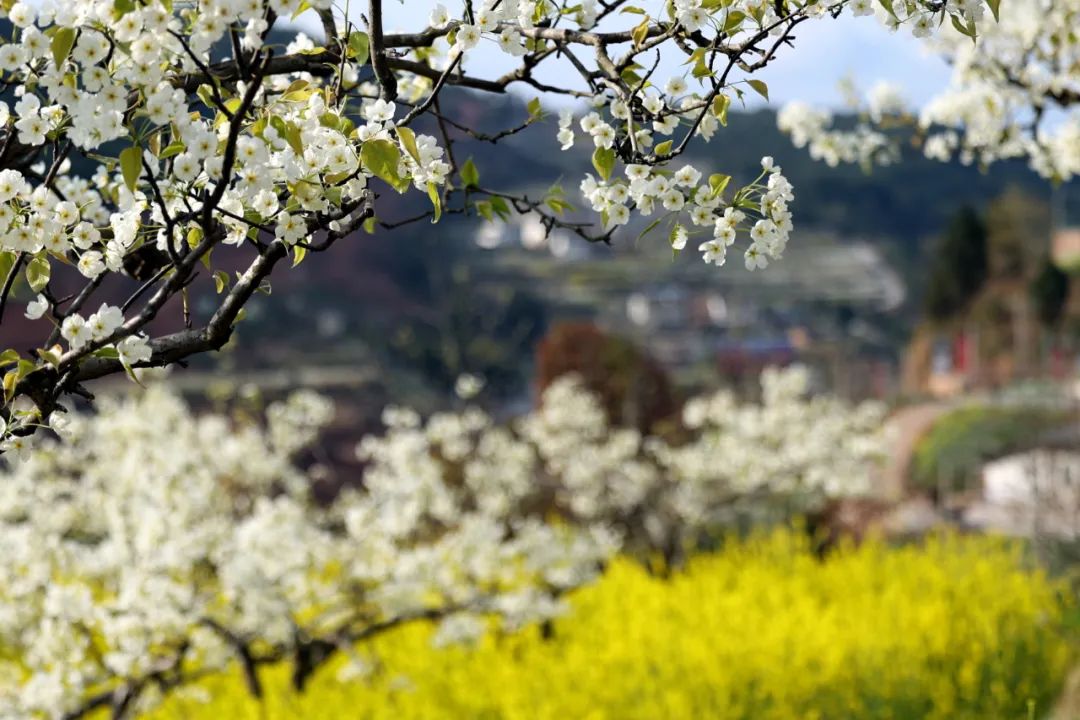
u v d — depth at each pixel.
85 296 2.85
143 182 2.98
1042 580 12.09
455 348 62.62
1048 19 6.48
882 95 7.34
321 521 10.45
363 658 9.09
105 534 9.53
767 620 11.45
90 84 2.54
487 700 9.07
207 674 8.05
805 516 17.28
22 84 2.74
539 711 8.45
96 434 9.52
